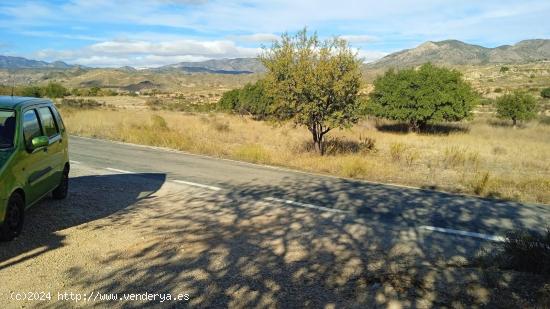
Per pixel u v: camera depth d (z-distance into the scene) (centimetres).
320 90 1493
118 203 753
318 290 432
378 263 510
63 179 750
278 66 1506
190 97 10169
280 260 511
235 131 2588
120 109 4191
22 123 578
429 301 407
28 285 425
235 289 430
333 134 2536
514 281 438
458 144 2317
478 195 1006
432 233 637
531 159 1819
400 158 1648
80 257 499
